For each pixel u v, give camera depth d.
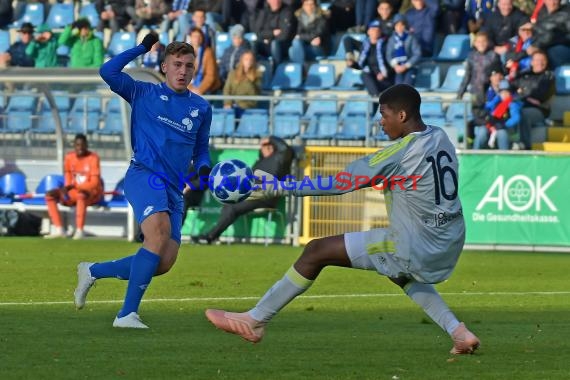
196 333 20.62
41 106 52.97
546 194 47.28
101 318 23.06
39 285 30.44
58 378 15.34
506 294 30.23
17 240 48.78
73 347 18.45
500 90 51.31
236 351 18.19
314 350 18.41
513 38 56.41
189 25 60.56
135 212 21.52
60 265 36.69
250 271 35.88
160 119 21.69
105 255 40.94
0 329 21.00
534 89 53.72
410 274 17.38
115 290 29.25
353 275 35.22
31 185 53.09
